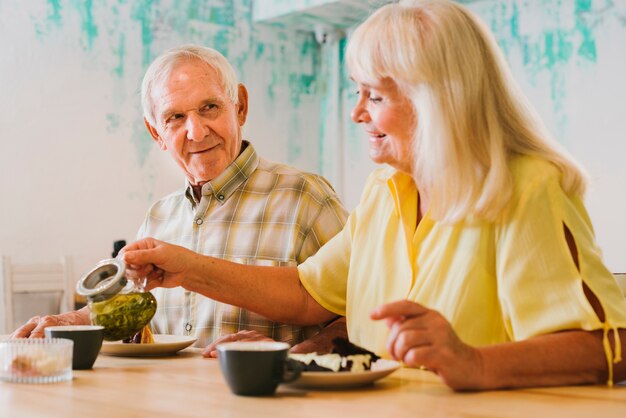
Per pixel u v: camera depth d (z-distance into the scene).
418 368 1.24
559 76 4.68
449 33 1.16
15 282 4.45
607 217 4.44
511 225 1.14
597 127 4.49
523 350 1.03
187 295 1.97
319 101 6.11
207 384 1.11
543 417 0.85
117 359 1.42
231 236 2.01
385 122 1.23
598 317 1.08
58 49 4.83
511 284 1.12
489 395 0.99
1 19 4.64
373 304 1.37
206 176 2.01
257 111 5.75
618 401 0.94
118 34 5.07
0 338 1.70
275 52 5.85
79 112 4.90
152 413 0.89
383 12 1.22
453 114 1.15
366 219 1.45
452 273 1.22
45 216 4.75
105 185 4.98
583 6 4.55
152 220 2.15
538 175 1.13
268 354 0.99
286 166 2.12
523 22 4.86
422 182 1.26
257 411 0.90
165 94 1.99
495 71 1.19
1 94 4.63
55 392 1.04
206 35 5.49
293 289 1.59
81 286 1.47
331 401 0.96
